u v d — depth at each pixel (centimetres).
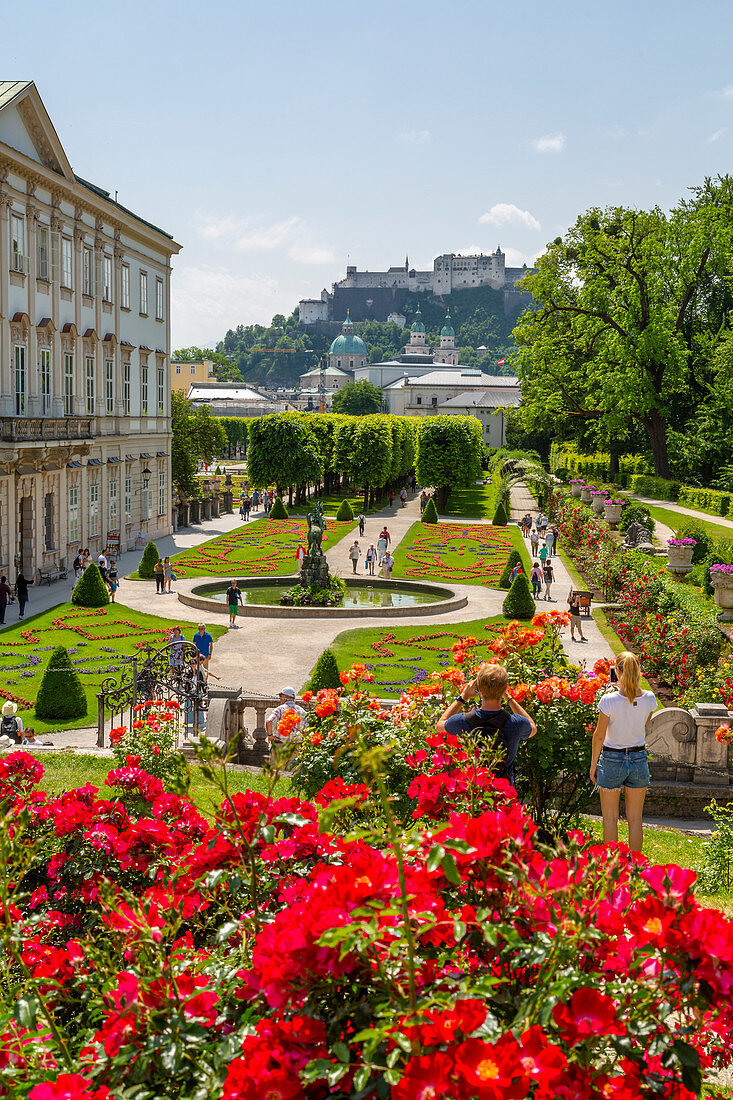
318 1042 340
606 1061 347
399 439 9788
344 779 900
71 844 629
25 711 2409
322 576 4131
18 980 484
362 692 1005
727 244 7169
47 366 4244
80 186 4419
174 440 6775
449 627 3666
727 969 352
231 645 3284
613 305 7394
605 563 4238
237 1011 393
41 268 4206
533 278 7912
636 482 7431
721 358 6931
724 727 1450
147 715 1512
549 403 8125
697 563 4503
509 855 399
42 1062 381
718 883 1003
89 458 4847
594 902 375
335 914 362
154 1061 361
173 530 6506
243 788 1388
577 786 1030
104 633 3384
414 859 417
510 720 774
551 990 340
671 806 1529
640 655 2822
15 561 4012
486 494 10531
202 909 509
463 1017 323
